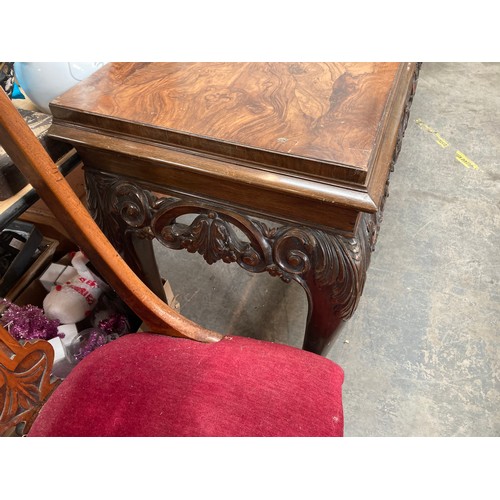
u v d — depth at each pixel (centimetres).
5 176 57
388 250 126
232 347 57
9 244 93
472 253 125
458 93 185
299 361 56
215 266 123
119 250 80
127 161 65
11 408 45
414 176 148
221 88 65
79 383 52
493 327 108
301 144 54
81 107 61
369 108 60
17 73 70
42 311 87
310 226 60
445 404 95
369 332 107
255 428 48
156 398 50
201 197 65
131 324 99
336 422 51
